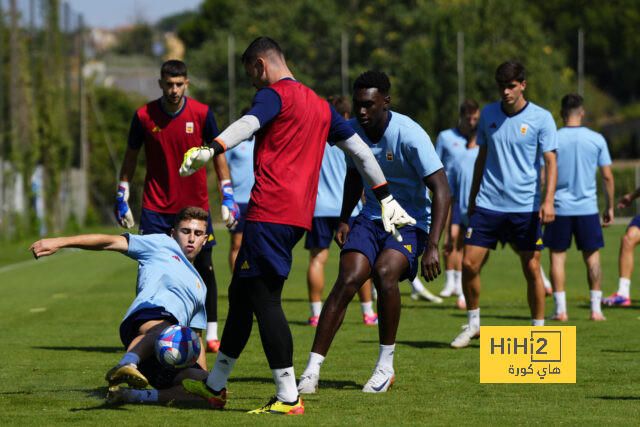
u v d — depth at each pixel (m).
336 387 15.04
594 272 25.16
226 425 11.49
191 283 14.23
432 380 15.67
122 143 115.12
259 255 12.20
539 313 20.50
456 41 123.38
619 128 194.12
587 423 11.77
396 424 11.64
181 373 13.58
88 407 12.98
